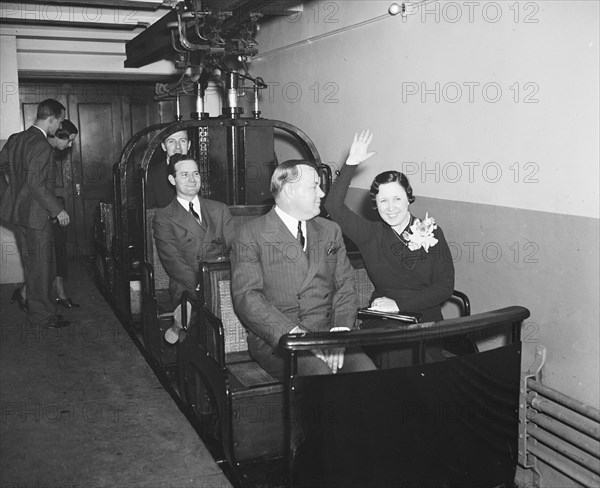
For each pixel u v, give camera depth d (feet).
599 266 10.18
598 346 10.28
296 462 8.73
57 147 19.27
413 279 11.53
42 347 16.92
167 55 23.75
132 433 12.29
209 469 11.05
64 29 22.72
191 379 12.34
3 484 10.46
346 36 16.92
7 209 18.16
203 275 11.53
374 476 8.93
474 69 12.53
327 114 18.17
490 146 12.27
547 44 10.89
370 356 11.46
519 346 9.61
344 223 11.82
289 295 10.89
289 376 8.59
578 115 10.42
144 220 15.17
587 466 10.34
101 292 22.08
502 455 9.70
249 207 16.28
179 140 18.19
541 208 11.27
